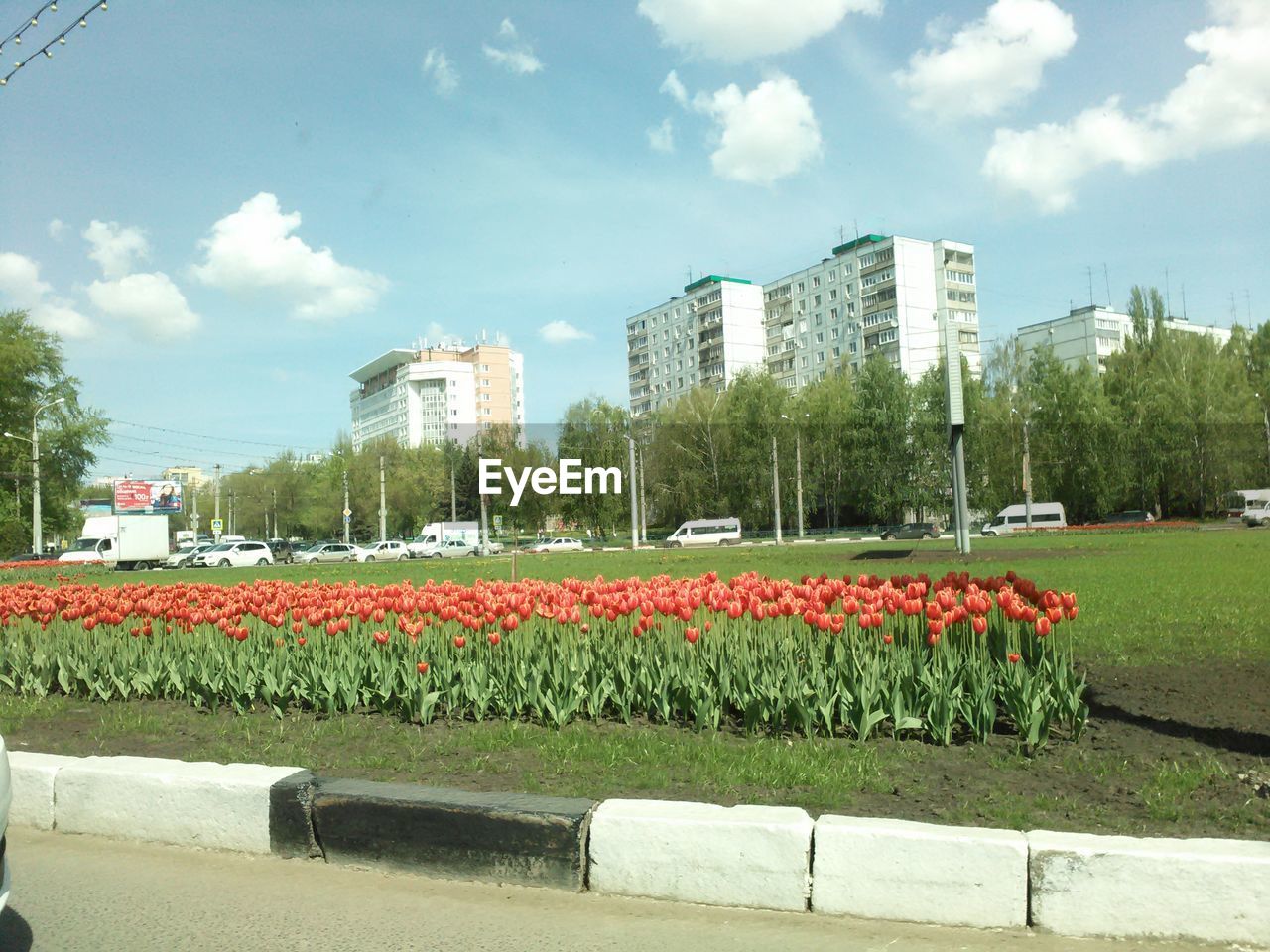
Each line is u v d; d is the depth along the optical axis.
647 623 7.64
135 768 5.87
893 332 96.38
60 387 63.53
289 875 5.08
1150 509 68.25
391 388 161.62
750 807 4.80
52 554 63.34
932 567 25.33
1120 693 7.75
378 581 31.69
